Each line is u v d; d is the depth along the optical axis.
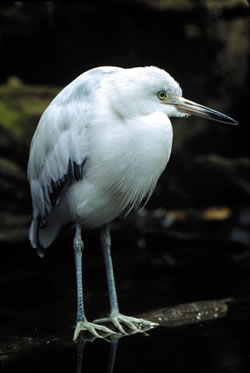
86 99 7.15
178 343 6.55
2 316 8.13
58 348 6.59
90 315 8.08
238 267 10.89
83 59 16.25
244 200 15.91
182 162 15.99
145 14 15.35
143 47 16.19
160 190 15.64
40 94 14.45
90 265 11.30
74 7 15.03
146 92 7.00
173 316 7.70
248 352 6.14
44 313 8.28
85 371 5.75
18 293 9.46
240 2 16.11
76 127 7.18
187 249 12.50
